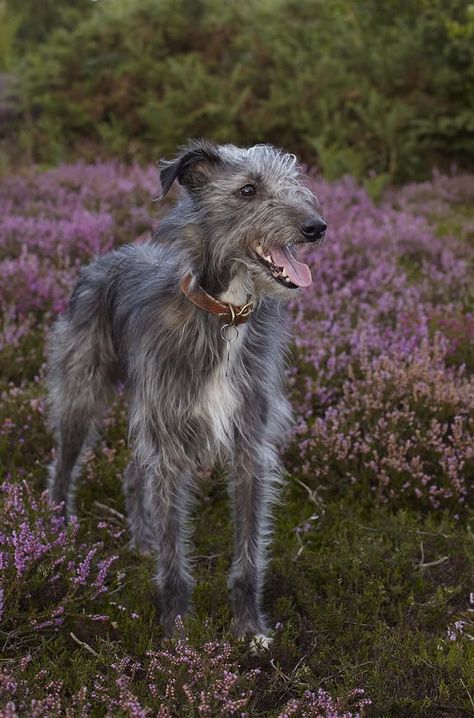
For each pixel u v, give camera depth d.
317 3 14.12
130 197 9.39
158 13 13.89
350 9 13.98
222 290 3.48
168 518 3.65
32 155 12.95
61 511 4.38
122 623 3.56
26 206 8.80
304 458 4.85
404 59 12.73
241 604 3.63
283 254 3.45
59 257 7.09
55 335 4.57
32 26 17.62
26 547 3.43
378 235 8.23
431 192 11.00
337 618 3.60
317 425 4.89
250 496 3.72
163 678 3.08
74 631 3.46
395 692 3.17
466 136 12.51
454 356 5.91
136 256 4.30
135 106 13.29
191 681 3.02
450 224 9.71
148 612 3.69
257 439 3.71
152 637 3.46
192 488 4.41
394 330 6.35
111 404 5.19
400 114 12.00
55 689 2.97
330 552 4.14
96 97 13.38
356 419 5.03
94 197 9.38
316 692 3.19
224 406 3.57
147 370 3.62
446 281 7.38
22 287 6.50
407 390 5.16
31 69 13.83
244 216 3.41
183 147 3.67
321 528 4.43
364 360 5.42
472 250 8.55
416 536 4.26
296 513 4.60
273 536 4.35
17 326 6.34
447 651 3.50
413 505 4.64
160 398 3.59
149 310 3.66
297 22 13.98
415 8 13.43
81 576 3.46
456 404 5.07
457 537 4.29
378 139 12.10
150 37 13.75
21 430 4.97
